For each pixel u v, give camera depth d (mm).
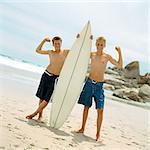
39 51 5203
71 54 5188
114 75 28641
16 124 4262
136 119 8031
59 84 5051
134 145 4820
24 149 3322
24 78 12508
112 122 6562
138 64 28922
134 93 16484
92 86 4859
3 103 5469
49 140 3920
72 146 3924
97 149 4090
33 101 6621
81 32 5312
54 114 4906
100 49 5012
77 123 5551
